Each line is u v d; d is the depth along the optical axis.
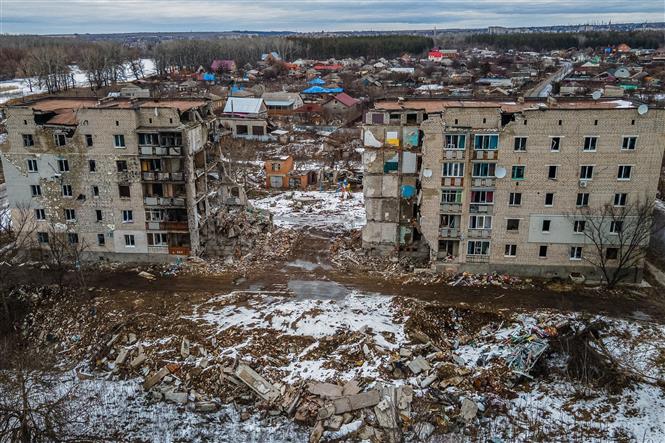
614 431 38.91
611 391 42.25
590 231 56.12
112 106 60.75
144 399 42.91
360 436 38.75
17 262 62.44
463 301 53.97
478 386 42.72
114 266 62.81
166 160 60.09
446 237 58.66
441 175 56.47
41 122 59.91
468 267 59.53
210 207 68.62
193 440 39.28
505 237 57.84
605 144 53.31
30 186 61.25
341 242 69.12
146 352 47.16
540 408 40.91
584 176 54.66
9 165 60.62
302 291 56.78
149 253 63.28
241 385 43.16
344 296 55.62
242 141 135.25
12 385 42.75
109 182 60.56
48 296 56.16
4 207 81.06
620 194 54.91
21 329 52.38
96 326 51.00
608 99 60.66
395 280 58.97
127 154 59.25
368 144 60.91
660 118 51.78
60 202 61.72
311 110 171.62
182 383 43.88
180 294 56.25
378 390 41.91
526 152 54.41
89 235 62.94
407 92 190.38
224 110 147.50
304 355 46.19
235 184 77.00
